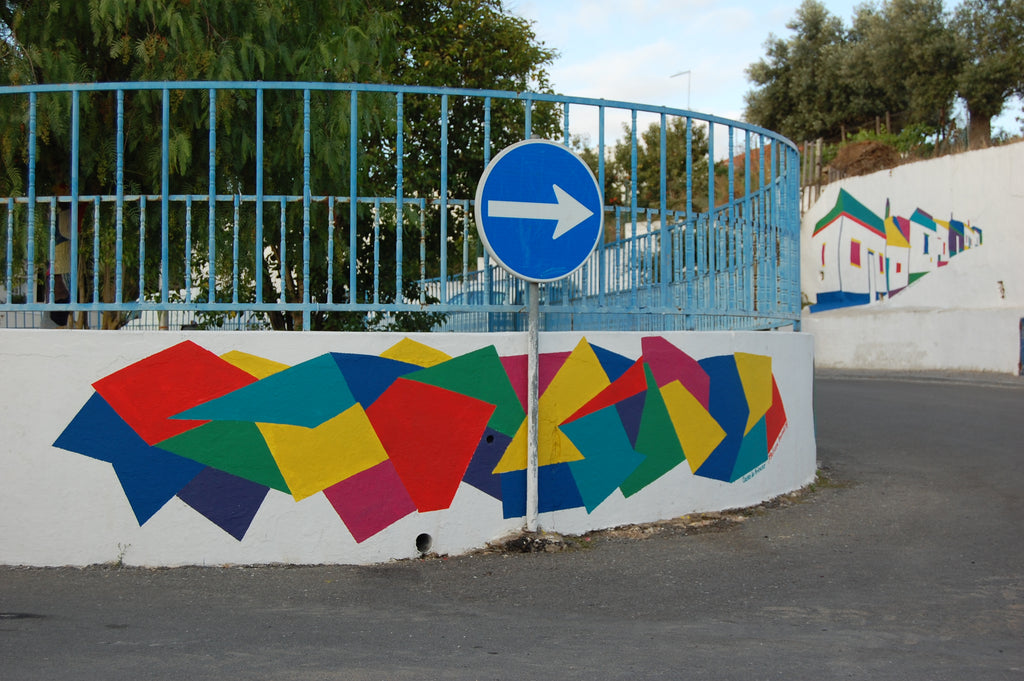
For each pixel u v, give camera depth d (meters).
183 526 5.06
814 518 6.68
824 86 37.78
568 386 5.79
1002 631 4.36
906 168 23.39
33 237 5.30
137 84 5.23
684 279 6.57
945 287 22.27
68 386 5.02
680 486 6.41
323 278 7.38
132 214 6.82
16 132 6.46
